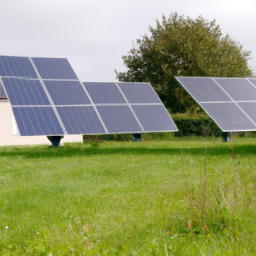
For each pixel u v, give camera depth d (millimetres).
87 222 4879
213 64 35625
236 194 5324
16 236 4359
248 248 3672
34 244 4031
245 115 14688
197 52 34375
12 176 8648
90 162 10562
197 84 16312
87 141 23828
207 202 4961
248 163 9109
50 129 12539
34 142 23109
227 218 4457
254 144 15547
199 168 8852
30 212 5422
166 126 14688
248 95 16125
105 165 9922
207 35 36625
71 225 4676
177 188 6648
